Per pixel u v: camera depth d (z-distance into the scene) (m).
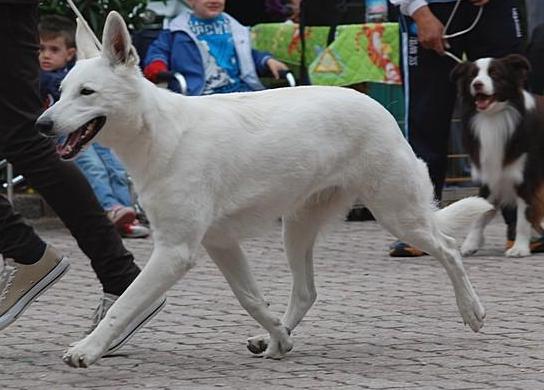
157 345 9.28
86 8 16.88
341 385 7.79
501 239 15.43
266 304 8.78
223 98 8.67
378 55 16.88
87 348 8.01
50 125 7.98
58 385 7.95
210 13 17.05
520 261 13.52
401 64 14.68
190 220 8.20
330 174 8.89
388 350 8.92
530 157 13.95
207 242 8.62
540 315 10.20
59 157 8.54
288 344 8.77
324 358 8.71
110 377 8.17
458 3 13.79
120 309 8.11
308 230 9.23
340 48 16.94
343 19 17.84
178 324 10.12
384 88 17.20
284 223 9.27
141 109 8.13
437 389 7.60
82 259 14.16
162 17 18.92
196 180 8.21
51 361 8.74
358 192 9.09
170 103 8.30
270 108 8.70
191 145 8.25
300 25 17.59
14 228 8.99
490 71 13.84
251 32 18.30
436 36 13.71
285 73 17.03
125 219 15.80
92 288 12.18
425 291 11.59
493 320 10.01
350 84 16.94
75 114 8.02
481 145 14.05
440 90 14.05
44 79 15.48
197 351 9.05
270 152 8.55
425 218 9.22
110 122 8.12
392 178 9.04
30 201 17.80
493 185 14.10
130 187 16.95
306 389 7.69
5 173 17.38
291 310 9.33
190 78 16.94
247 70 17.11
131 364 8.60
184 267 8.24
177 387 7.82
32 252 9.05
